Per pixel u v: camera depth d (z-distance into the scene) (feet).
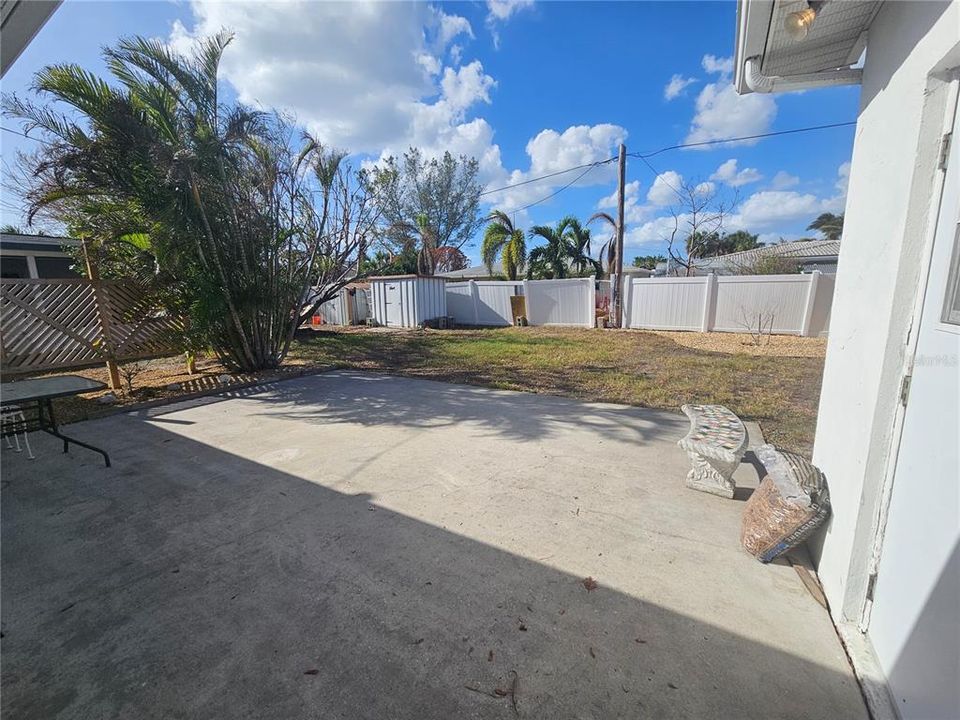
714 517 9.33
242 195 20.90
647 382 21.67
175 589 7.28
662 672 5.63
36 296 18.85
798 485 7.34
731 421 11.23
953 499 4.24
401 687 5.46
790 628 6.32
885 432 5.63
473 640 6.17
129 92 18.57
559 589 7.18
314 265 29.01
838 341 7.32
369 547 8.39
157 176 18.12
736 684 5.44
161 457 12.94
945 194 4.77
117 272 21.58
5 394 11.60
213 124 20.34
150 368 25.90
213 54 20.36
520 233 58.95
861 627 6.06
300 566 7.85
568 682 5.50
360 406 18.48
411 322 50.08
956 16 4.34
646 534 8.71
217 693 5.39
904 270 5.30
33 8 7.54
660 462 12.21
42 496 10.51
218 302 20.30
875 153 6.38
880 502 5.76
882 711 5.01
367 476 11.53
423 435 14.74
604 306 53.31
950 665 4.11
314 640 6.19
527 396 19.79
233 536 8.81
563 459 12.48
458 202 87.40
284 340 26.84
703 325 39.11
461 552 8.20
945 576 4.29
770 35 7.63
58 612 6.78
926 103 4.99
